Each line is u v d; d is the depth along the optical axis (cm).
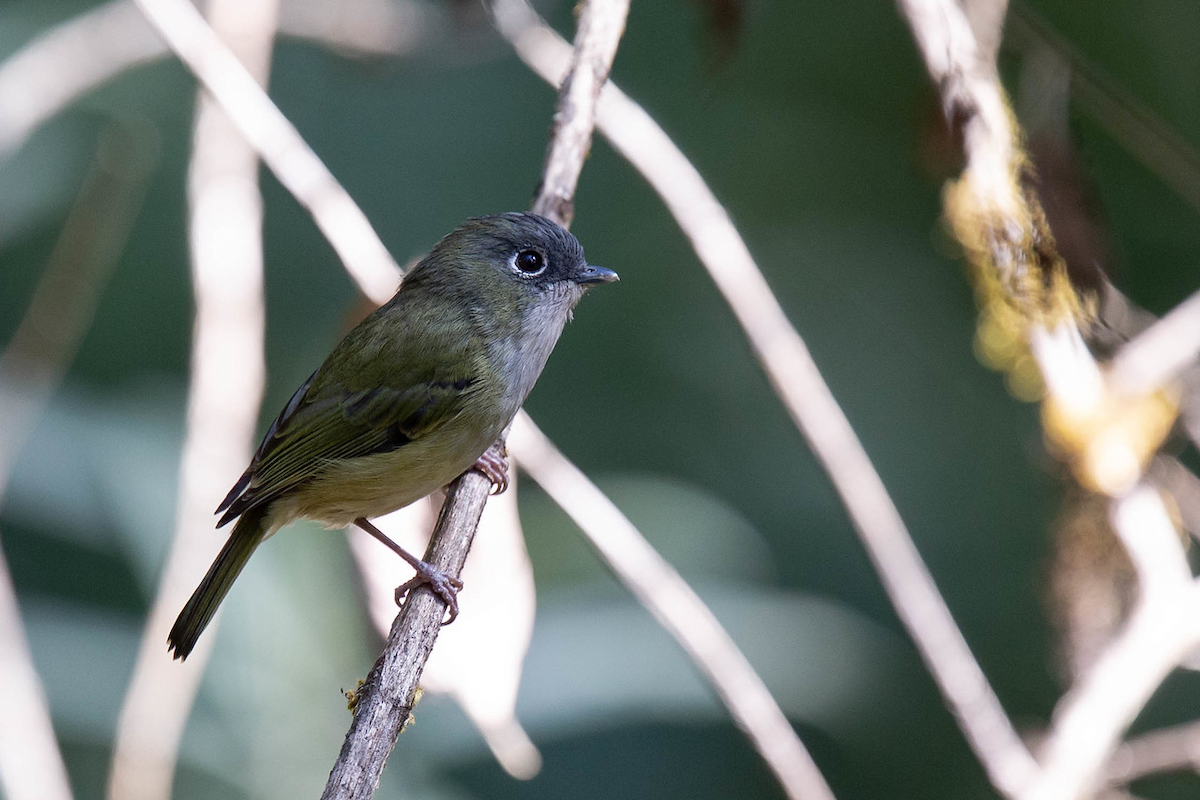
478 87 1812
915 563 715
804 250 1683
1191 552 962
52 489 1022
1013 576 1585
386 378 809
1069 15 1252
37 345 960
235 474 862
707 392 1695
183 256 1716
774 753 719
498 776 1428
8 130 1009
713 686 725
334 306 1667
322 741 962
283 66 1772
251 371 867
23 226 1362
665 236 1717
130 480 1031
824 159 1670
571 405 1691
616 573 734
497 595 735
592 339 1711
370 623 798
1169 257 1380
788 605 1185
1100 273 797
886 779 1496
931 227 1658
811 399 755
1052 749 662
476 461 828
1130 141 830
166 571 827
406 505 839
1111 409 767
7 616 832
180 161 1644
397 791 957
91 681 1009
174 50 777
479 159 1803
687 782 1450
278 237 1678
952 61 739
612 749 1467
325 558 1032
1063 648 786
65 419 1056
